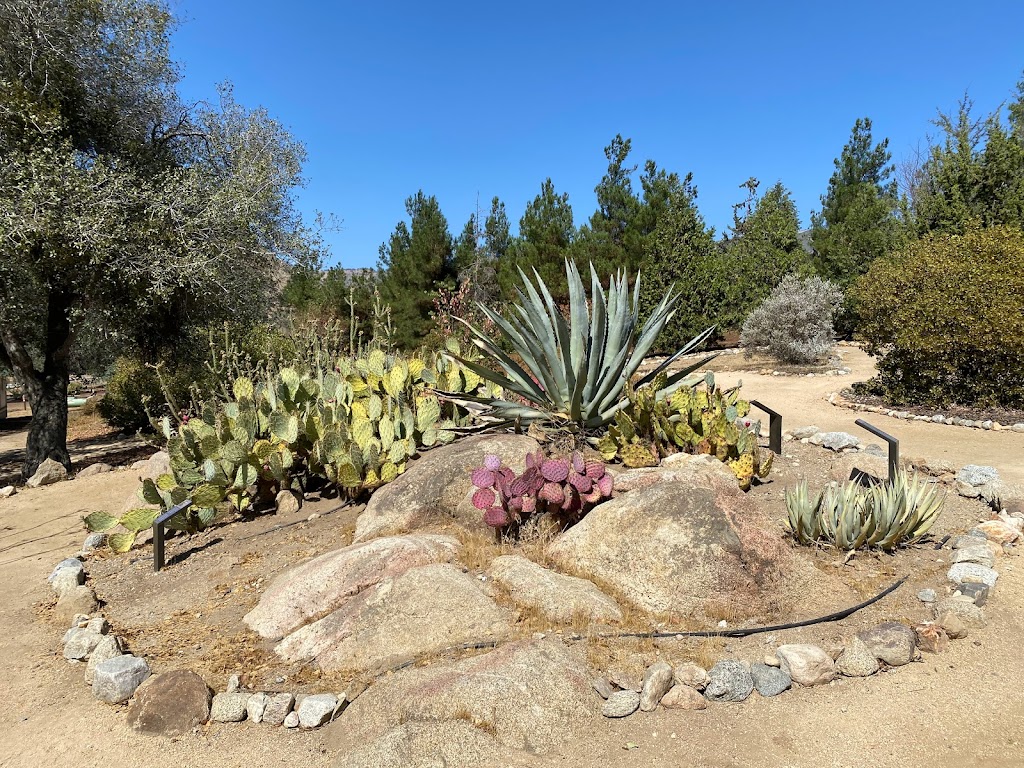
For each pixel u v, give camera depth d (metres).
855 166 30.77
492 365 8.89
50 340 9.13
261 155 11.19
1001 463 6.73
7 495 7.42
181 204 8.70
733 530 3.59
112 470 8.65
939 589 3.65
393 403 5.95
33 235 7.70
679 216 20.12
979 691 2.81
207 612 3.78
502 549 4.02
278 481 5.36
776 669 2.91
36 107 8.11
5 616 4.05
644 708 2.73
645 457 5.08
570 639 3.13
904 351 10.37
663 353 21.25
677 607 3.37
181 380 11.63
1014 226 12.98
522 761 2.44
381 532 4.38
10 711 3.01
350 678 3.00
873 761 2.43
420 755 2.40
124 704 3.03
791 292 17.22
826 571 3.83
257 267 10.80
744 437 5.17
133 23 9.30
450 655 3.05
